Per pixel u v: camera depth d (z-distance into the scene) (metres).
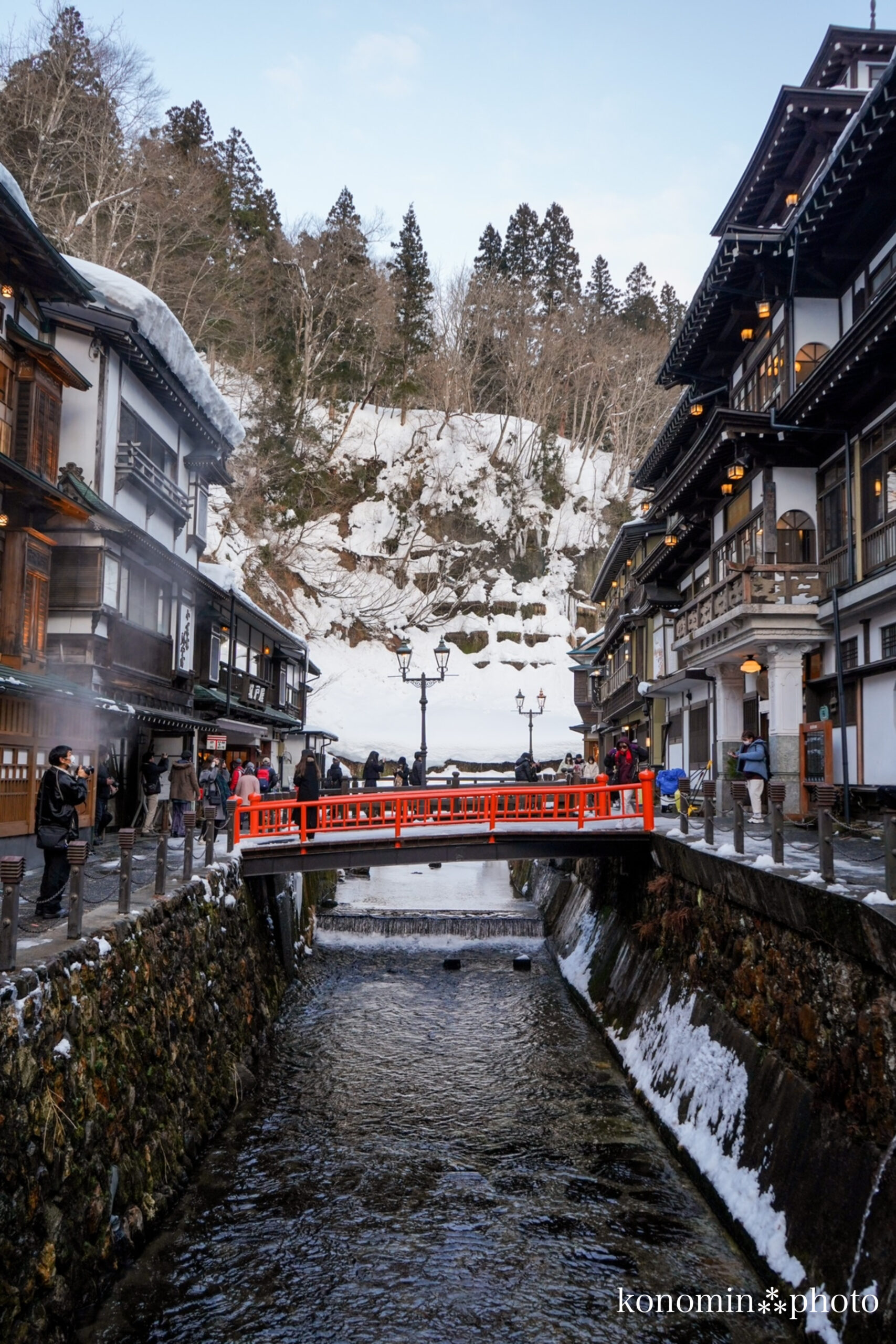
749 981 8.63
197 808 19.22
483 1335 6.19
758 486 18.38
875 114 12.87
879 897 6.41
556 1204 8.09
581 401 79.19
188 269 47.50
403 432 67.69
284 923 15.64
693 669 21.27
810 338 17.56
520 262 81.81
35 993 5.73
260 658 31.75
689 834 12.90
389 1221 7.80
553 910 21.03
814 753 16.55
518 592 64.81
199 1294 6.59
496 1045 13.09
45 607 15.56
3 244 14.19
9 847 11.74
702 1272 6.91
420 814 14.88
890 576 14.02
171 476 22.03
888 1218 5.36
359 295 68.44
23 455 14.71
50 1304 5.41
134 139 40.97
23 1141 5.27
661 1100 9.95
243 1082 10.61
